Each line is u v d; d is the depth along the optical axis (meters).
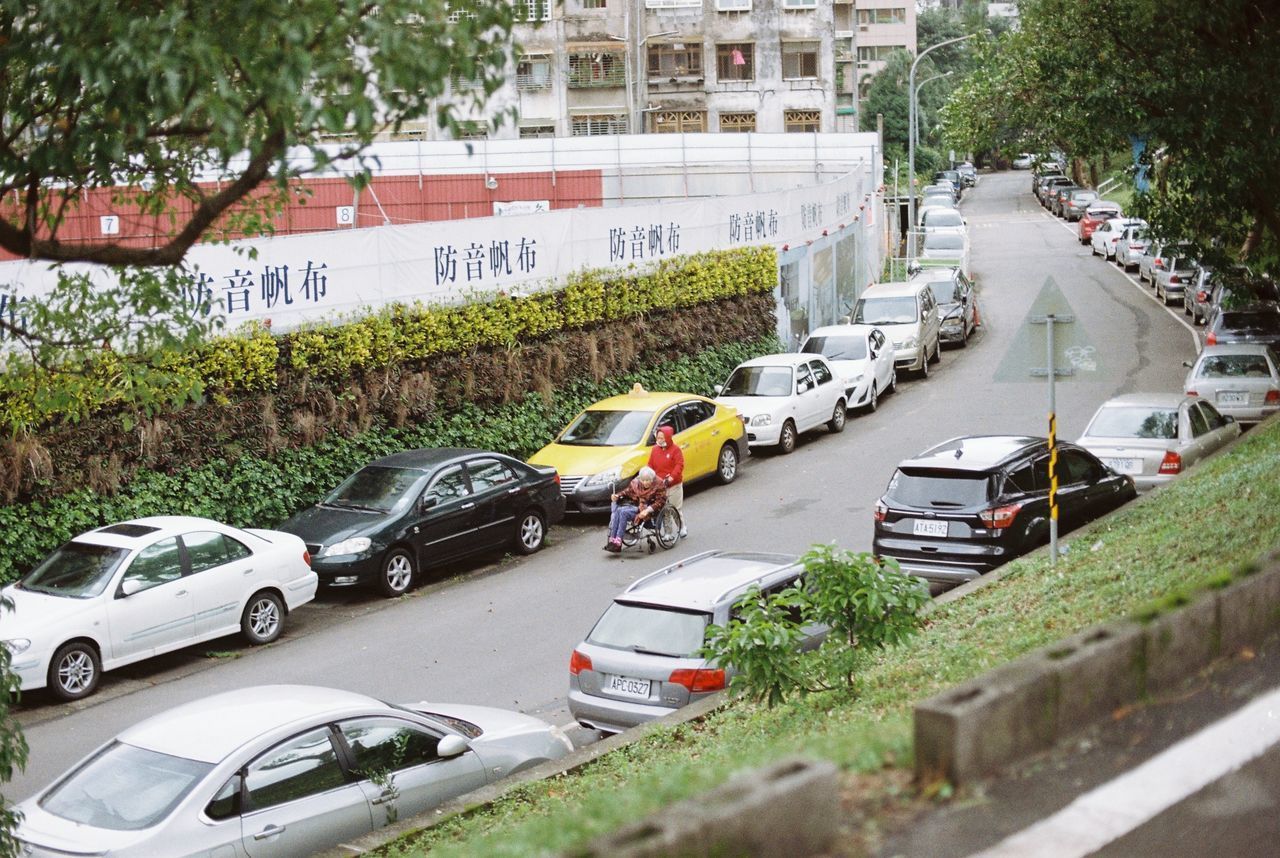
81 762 9.01
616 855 4.87
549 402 24.67
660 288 27.89
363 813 9.15
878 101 93.12
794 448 27.22
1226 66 21.92
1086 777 6.32
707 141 49.28
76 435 17.67
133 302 11.25
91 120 9.38
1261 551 11.56
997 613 12.84
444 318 22.70
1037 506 15.82
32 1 8.63
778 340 32.59
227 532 16.52
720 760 9.14
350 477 19.75
